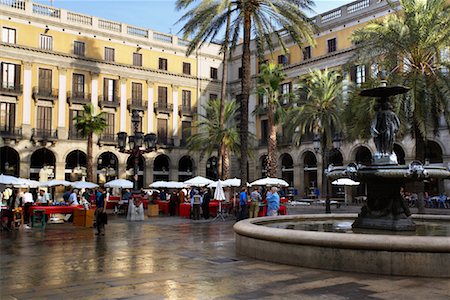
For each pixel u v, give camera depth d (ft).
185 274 23.68
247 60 64.49
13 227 51.42
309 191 135.13
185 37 77.30
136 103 141.08
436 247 22.21
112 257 30.12
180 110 149.59
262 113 143.74
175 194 78.95
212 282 21.58
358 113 62.64
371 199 32.76
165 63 148.66
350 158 119.96
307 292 19.39
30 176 123.95
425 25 59.31
